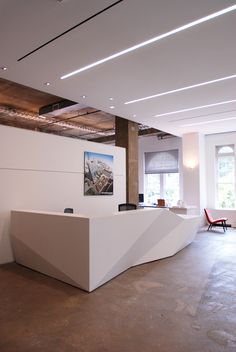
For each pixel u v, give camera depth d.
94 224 3.88
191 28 3.67
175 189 12.17
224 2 3.18
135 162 9.25
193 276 4.50
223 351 2.44
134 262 5.04
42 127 11.97
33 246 4.72
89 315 3.13
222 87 5.72
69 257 4.08
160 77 5.23
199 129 9.86
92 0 3.15
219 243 7.18
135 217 4.83
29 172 5.77
